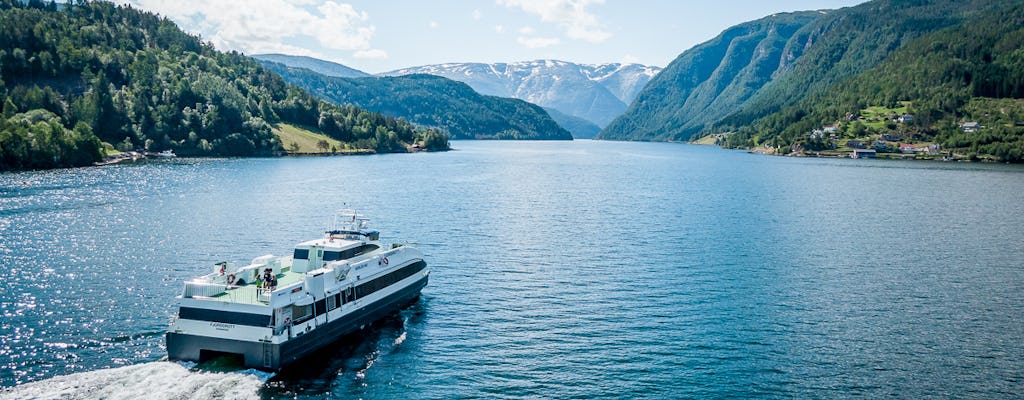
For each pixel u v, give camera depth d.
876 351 59.91
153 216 127.94
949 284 84.19
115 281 78.25
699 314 69.75
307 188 186.12
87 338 58.56
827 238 116.19
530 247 104.31
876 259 98.75
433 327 64.50
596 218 137.12
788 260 97.12
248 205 146.62
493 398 49.09
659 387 51.44
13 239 102.12
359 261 65.38
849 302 75.31
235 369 51.81
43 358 53.69
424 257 95.75
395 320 66.56
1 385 47.91
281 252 96.88
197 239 105.50
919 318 69.62
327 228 117.44
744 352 58.97
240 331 51.72
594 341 61.09
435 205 154.25
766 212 150.00
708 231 121.94
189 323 52.78
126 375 49.78
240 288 56.78
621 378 52.94
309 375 52.22
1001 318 70.00
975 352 60.00
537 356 57.28
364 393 49.44
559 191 192.38
